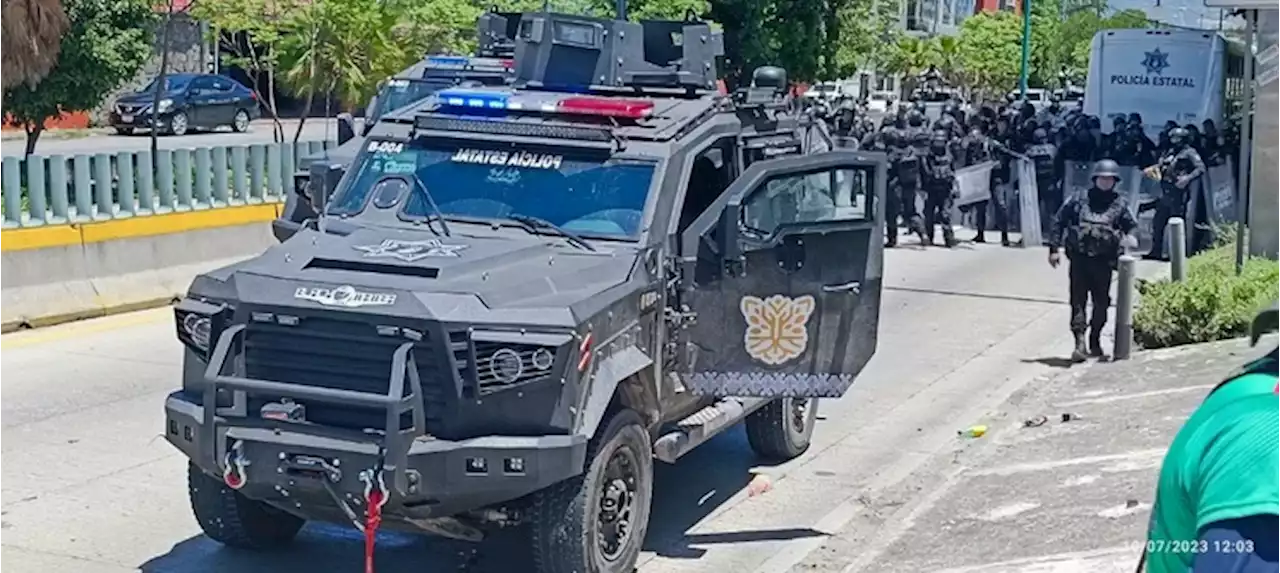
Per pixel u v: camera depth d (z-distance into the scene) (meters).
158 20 26.53
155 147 18.00
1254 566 2.29
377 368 6.12
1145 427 9.44
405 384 5.98
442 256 6.67
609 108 7.65
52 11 16.70
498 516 6.36
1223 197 21.50
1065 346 13.95
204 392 6.17
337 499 6.04
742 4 28.84
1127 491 7.79
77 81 18.94
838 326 7.56
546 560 6.43
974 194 22.30
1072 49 61.28
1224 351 12.04
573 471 6.11
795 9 29.64
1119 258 12.45
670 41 9.04
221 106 36.84
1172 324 12.88
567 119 7.72
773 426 9.45
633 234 7.18
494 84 9.02
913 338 14.36
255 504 7.16
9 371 11.35
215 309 6.36
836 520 8.26
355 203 7.71
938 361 13.23
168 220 14.55
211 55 38.94
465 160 7.63
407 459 5.93
